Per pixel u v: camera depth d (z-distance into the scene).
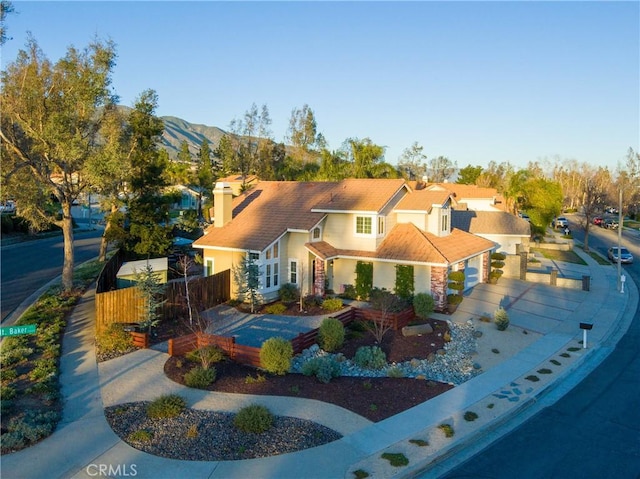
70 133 25.91
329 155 57.59
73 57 25.95
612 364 18.59
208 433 12.07
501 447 12.23
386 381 16.09
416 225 28.75
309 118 80.38
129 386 14.94
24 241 49.66
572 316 25.23
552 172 128.75
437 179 114.62
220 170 88.31
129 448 11.39
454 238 30.14
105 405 13.64
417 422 13.18
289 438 11.98
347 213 27.72
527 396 15.13
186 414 13.06
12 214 52.28
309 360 16.58
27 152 26.38
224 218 29.73
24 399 13.73
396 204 28.95
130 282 26.94
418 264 25.20
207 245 27.73
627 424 13.50
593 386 16.38
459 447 12.05
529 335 21.77
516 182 59.75
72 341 19.06
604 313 25.95
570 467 11.23
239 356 17.44
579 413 14.25
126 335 18.55
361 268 27.28
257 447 11.52
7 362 16.19
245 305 25.44
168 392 14.53
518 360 18.56
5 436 11.38
